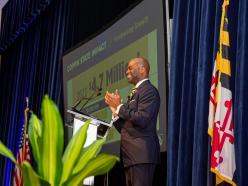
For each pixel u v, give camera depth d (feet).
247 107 9.36
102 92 15.52
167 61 12.29
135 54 13.82
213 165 9.21
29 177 2.94
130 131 9.78
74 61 18.10
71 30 19.74
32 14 23.17
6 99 27.55
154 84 12.78
